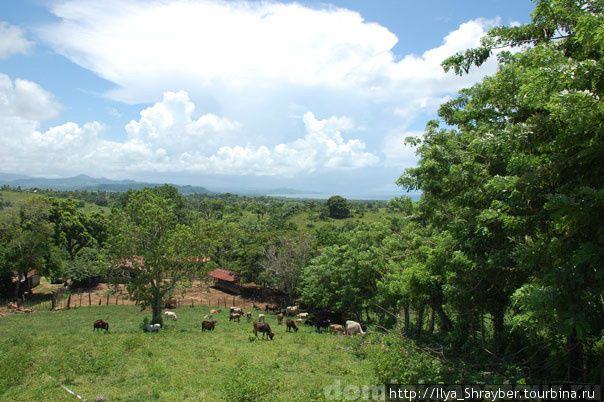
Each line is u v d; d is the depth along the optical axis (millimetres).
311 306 39219
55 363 13852
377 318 30953
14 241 38281
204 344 19797
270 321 32438
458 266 11898
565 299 6031
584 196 5992
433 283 15820
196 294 48688
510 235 9711
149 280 27391
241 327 27328
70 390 11305
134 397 10977
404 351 13594
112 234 27922
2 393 10922
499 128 11203
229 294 50438
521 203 8336
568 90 6504
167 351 17594
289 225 75875
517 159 7352
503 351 13570
